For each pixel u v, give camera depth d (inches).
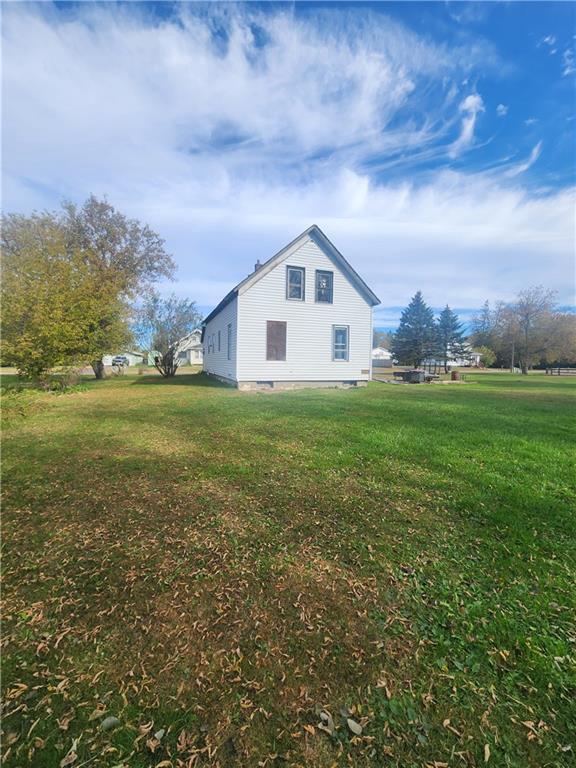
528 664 66.8
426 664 67.0
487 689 61.9
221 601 84.0
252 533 114.2
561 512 128.0
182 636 73.5
